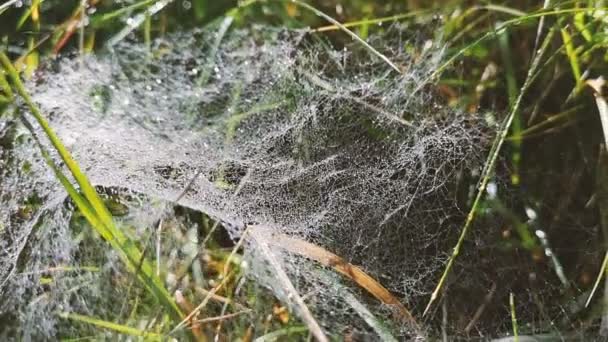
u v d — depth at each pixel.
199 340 0.56
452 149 0.57
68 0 0.58
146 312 0.56
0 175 0.56
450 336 0.56
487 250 0.56
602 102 0.56
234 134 0.57
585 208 0.56
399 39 0.58
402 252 0.56
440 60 0.58
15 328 0.56
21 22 0.57
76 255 0.57
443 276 0.54
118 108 0.57
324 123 0.57
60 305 0.56
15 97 0.56
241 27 0.58
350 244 0.56
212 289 0.56
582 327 0.55
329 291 0.56
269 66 0.58
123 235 0.53
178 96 0.57
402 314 0.55
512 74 0.57
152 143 0.57
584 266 0.56
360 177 0.57
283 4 0.58
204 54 0.58
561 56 0.57
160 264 0.57
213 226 0.57
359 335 0.56
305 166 0.57
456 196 0.57
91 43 0.58
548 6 0.57
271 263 0.55
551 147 0.57
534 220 0.56
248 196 0.57
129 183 0.57
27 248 0.56
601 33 0.56
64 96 0.57
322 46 0.58
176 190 0.57
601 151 0.56
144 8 0.58
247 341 0.56
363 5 0.59
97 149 0.57
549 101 0.57
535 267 0.56
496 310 0.56
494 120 0.57
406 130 0.57
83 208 0.53
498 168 0.57
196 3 0.58
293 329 0.56
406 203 0.57
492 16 0.58
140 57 0.58
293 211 0.57
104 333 0.56
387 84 0.57
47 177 0.56
